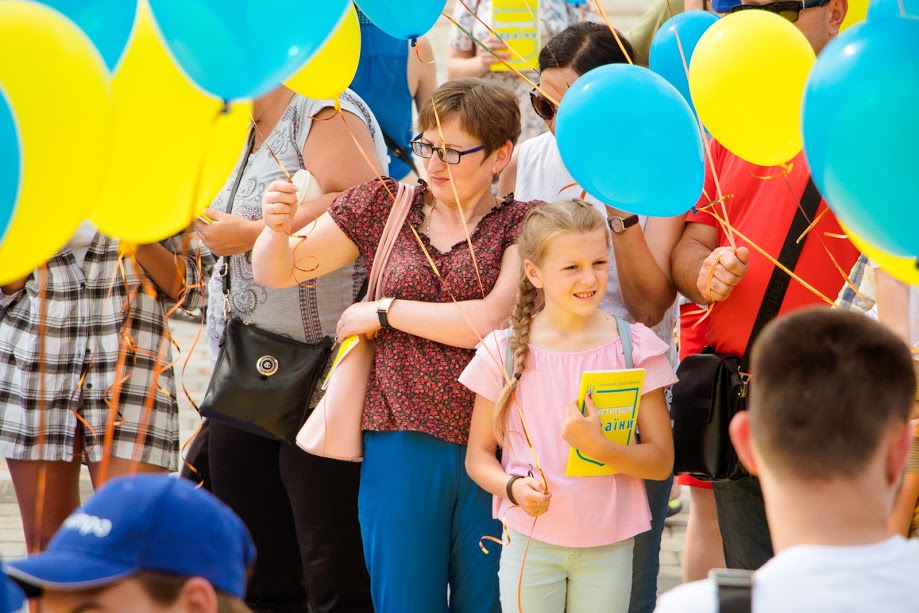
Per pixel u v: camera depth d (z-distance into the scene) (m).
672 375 9.95
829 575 5.04
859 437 5.24
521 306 10.02
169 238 12.35
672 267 10.93
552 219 9.65
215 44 7.30
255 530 12.22
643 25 16.14
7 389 11.88
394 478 10.25
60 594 5.91
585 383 9.29
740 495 10.61
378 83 15.94
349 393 10.54
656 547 10.61
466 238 10.58
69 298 11.77
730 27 9.14
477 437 10.00
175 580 5.92
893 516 8.82
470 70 17.92
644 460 9.56
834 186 6.87
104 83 6.89
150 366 11.98
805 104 6.93
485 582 10.36
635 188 9.02
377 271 10.64
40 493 11.55
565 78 11.34
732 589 5.12
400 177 16.86
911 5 8.77
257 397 11.38
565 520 9.53
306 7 7.55
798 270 10.27
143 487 6.18
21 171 6.54
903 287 9.16
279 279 10.67
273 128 12.05
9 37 6.54
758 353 5.61
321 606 11.74
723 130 9.26
